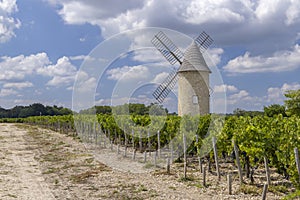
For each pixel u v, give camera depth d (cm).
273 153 1142
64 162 1777
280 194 1042
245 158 1282
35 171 1546
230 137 1373
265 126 1350
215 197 1023
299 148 1041
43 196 1084
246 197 1017
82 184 1252
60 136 3494
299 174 941
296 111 2661
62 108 8569
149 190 1124
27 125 6378
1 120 8275
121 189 1152
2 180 1331
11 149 2422
